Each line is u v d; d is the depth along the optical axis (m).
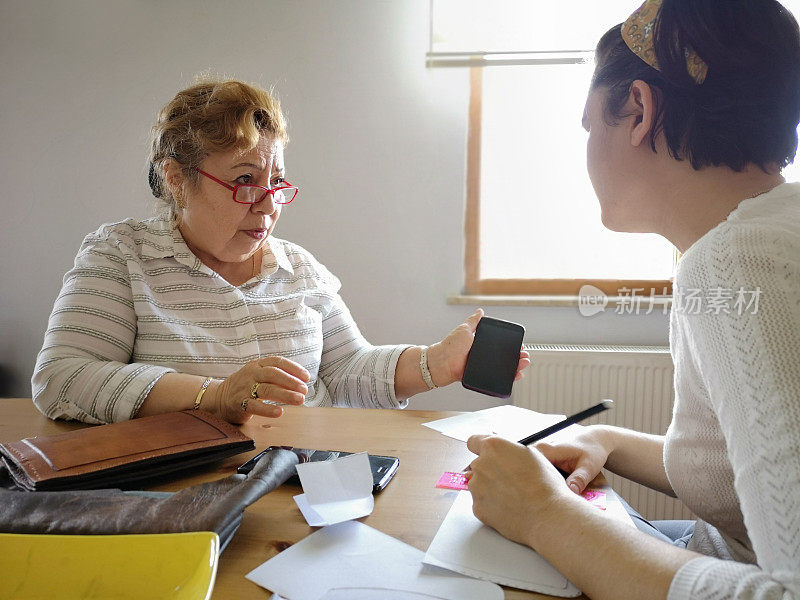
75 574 0.55
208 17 2.43
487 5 2.27
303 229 2.46
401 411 1.18
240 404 1.03
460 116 2.37
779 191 0.67
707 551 0.85
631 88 0.74
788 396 0.51
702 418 0.71
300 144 2.43
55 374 1.12
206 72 2.44
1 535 0.58
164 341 1.31
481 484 0.70
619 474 0.99
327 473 0.74
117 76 2.47
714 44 0.66
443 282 2.44
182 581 0.54
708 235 0.62
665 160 0.73
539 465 0.69
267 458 0.76
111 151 2.50
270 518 0.72
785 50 0.67
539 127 2.40
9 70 2.50
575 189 2.42
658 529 1.15
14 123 2.52
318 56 2.40
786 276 0.55
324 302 1.57
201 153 1.31
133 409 1.06
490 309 2.42
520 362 1.17
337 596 0.56
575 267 2.46
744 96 0.67
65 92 2.49
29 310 2.58
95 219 2.53
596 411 0.90
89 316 1.25
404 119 2.39
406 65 2.37
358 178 2.42
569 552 0.58
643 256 2.43
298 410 1.17
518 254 2.46
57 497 0.66
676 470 0.76
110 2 2.45
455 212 2.41
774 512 0.50
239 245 1.40
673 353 0.76
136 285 1.32
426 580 0.59
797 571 0.47
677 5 0.69
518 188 2.43
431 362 1.33
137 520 0.60
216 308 1.39
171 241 1.41
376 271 2.45
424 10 2.34
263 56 2.42
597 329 2.39
